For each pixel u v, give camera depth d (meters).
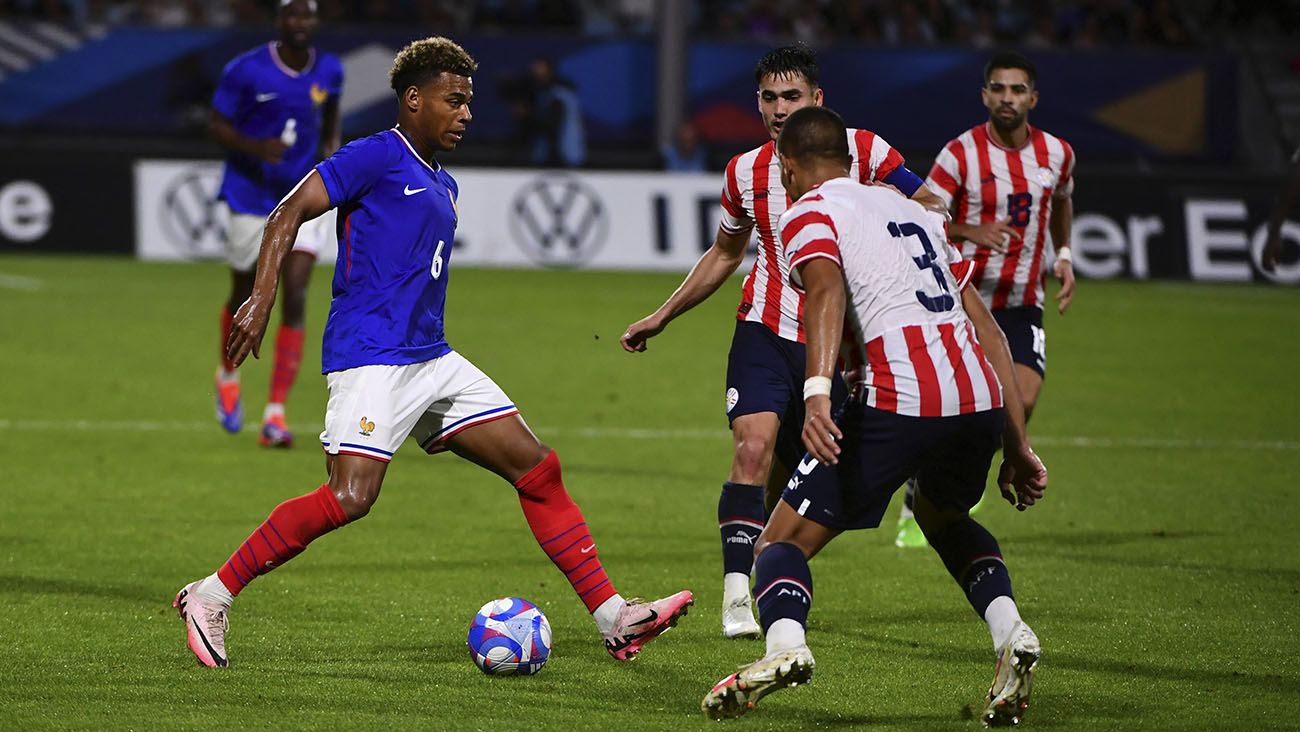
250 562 17.73
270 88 35.03
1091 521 27.88
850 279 15.76
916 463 15.88
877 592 22.48
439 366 18.06
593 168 74.25
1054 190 26.48
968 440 15.96
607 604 18.11
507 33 83.75
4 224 69.94
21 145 71.75
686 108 81.88
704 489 30.62
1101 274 71.50
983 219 26.14
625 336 21.00
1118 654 18.97
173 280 64.81
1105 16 89.38
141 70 81.38
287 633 19.67
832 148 16.44
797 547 16.03
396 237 17.67
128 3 87.56
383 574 23.22
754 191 20.16
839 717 16.27
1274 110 84.75
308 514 17.64
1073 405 41.94
